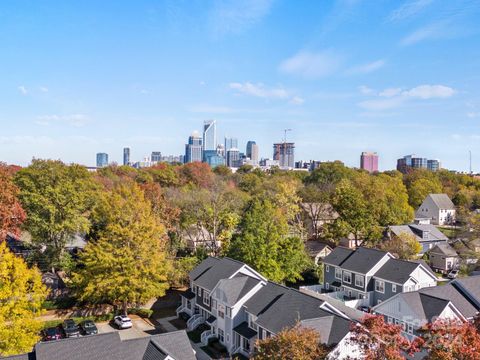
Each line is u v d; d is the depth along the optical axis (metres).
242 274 42.09
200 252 56.62
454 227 100.00
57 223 48.84
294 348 22.69
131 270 42.12
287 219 70.19
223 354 36.53
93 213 48.25
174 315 46.88
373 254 49.97
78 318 43.62
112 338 27.30
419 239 74.06
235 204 71.19
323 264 54.59
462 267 60.84
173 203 63.81
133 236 42.50
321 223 84.81
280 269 49.78
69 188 49.59
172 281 51.56
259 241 48.50
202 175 107.62
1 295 29.69
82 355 25.78
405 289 44.53
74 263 49.69
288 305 33.69
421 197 114.31
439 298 36.00
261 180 109.81
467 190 115.00
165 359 25.66
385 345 21.44
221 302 38.56
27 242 53.31
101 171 109.88
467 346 19.62
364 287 47.94
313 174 114.75
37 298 33.06
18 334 29.98
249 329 35.81
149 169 115.44
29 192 48.38
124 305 44.06
